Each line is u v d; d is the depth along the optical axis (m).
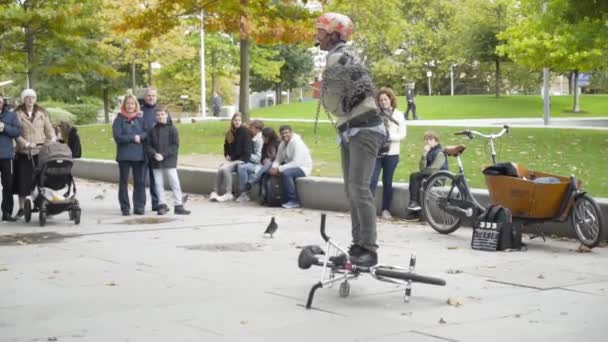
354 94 7.78
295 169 15.62
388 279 7.94
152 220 14.07
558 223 11.79
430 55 75.81
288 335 6.65
